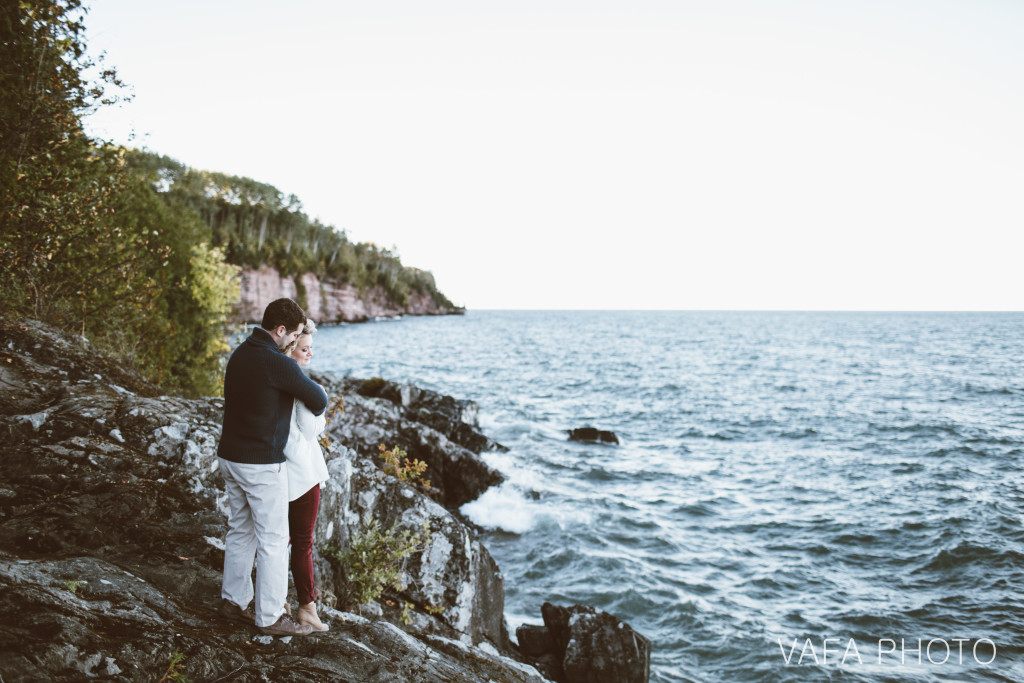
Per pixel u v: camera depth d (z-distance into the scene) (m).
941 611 10.97
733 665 9.45
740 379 49.50
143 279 11.79
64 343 7.97
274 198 123.88
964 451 23.11
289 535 3.85
